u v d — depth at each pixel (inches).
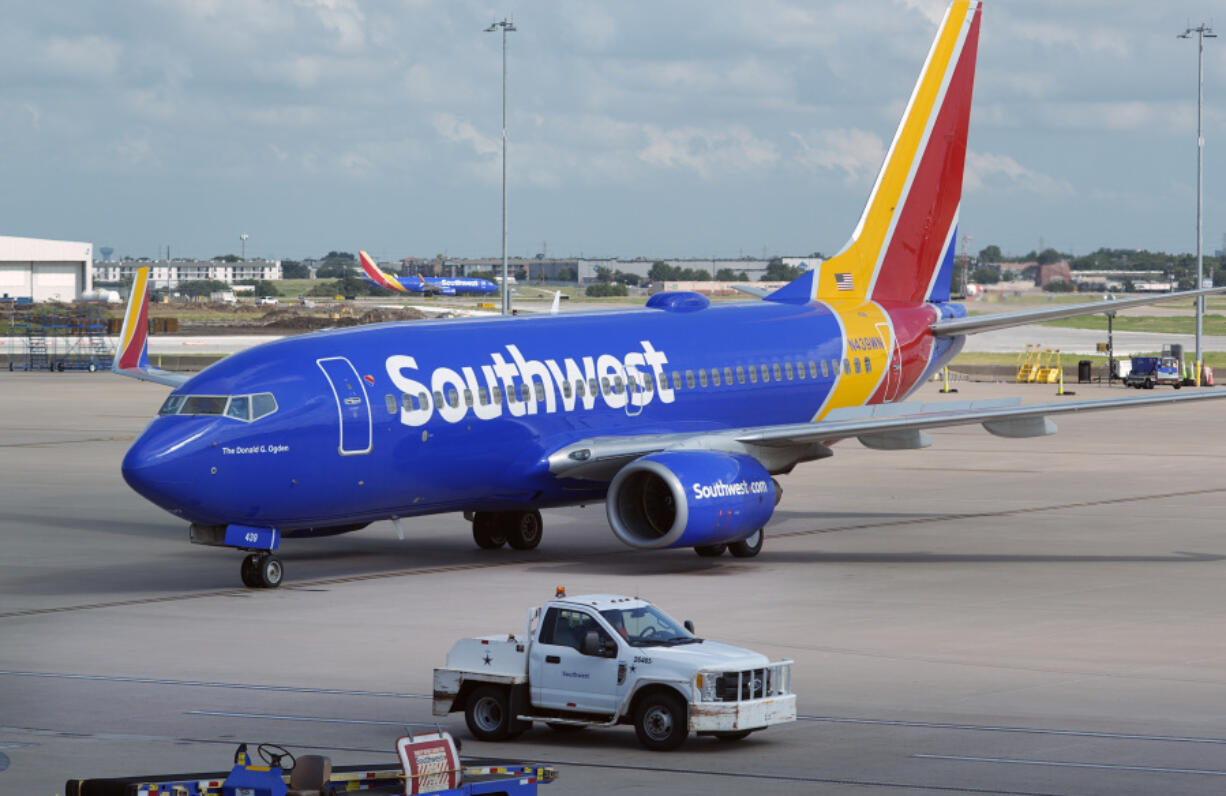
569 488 6008.9
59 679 3838.6
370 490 5442.9
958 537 6550.2
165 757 3061.0
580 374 6097.4
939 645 4249.5
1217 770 2940.5
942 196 7775.6
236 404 5157.5
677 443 5826.8
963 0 7677.2
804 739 3218.5
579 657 3206.2
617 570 5679.1
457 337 5866.1
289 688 3732.8
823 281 7372.1
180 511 5103.3
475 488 5767.7
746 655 3203.7
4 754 2891.2
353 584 5364.2
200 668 3969.0
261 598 5078.7
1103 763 2994.6
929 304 7755.9
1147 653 4143.7
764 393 6791.3
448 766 2450.8
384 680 3826.3
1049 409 5679.1
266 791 2353.6
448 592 5172.2
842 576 5511.8
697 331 6697.8
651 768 2989.7
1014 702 3558.1
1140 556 5989.2
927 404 6186.0
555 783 2869.1
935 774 2918.3
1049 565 5767.7
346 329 5728.3
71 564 5856.3
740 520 5659.5
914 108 7623.0
